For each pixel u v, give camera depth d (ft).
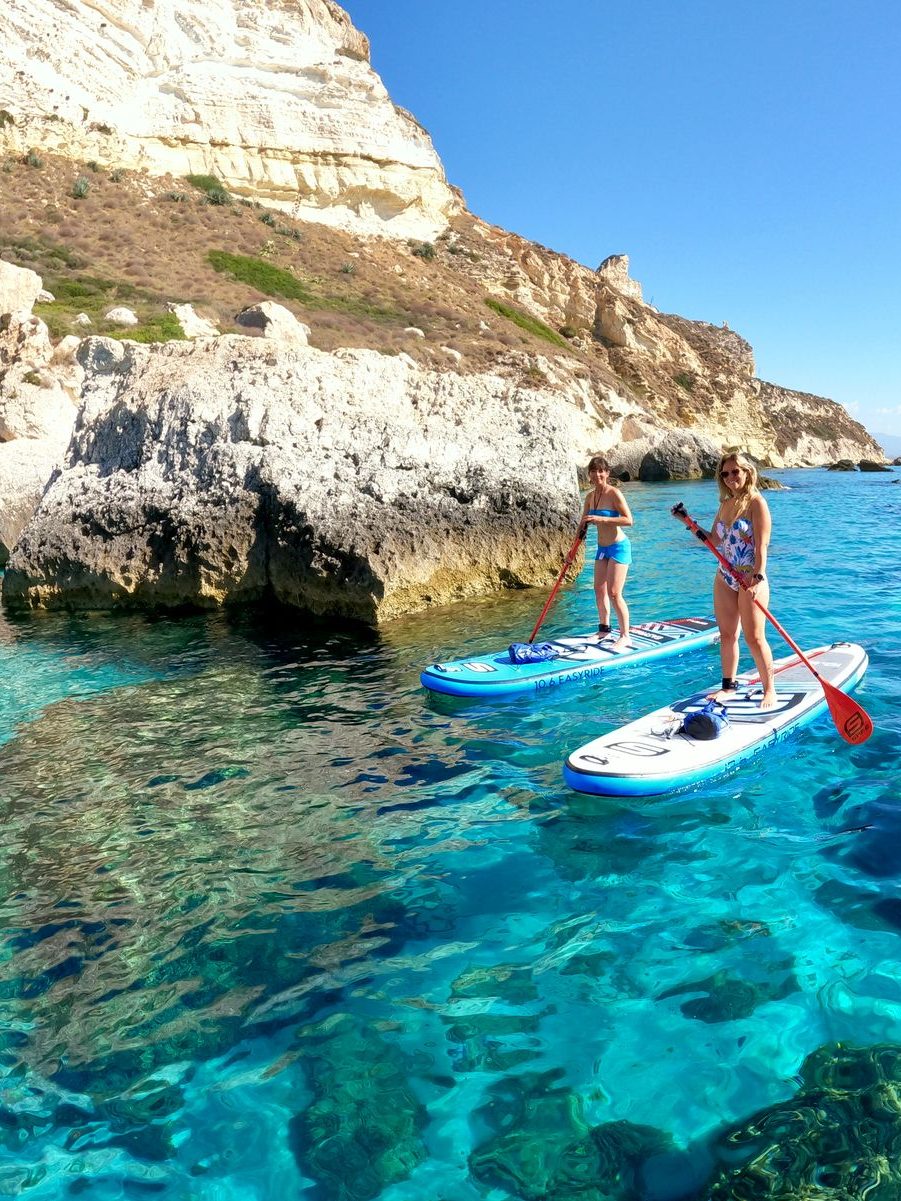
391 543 34.17
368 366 42.16
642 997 10.72
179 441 39.34
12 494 52.08
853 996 10.47
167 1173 8.57
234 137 163.84
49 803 17.87
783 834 14.75
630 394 153.69
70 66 150.30
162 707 24.04
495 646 29.25
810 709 19.77
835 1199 7.74
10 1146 8.98
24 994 11.59
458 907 13.12
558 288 185.78
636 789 16.46
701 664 25.89
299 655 29.09
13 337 74.74
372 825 16.15
